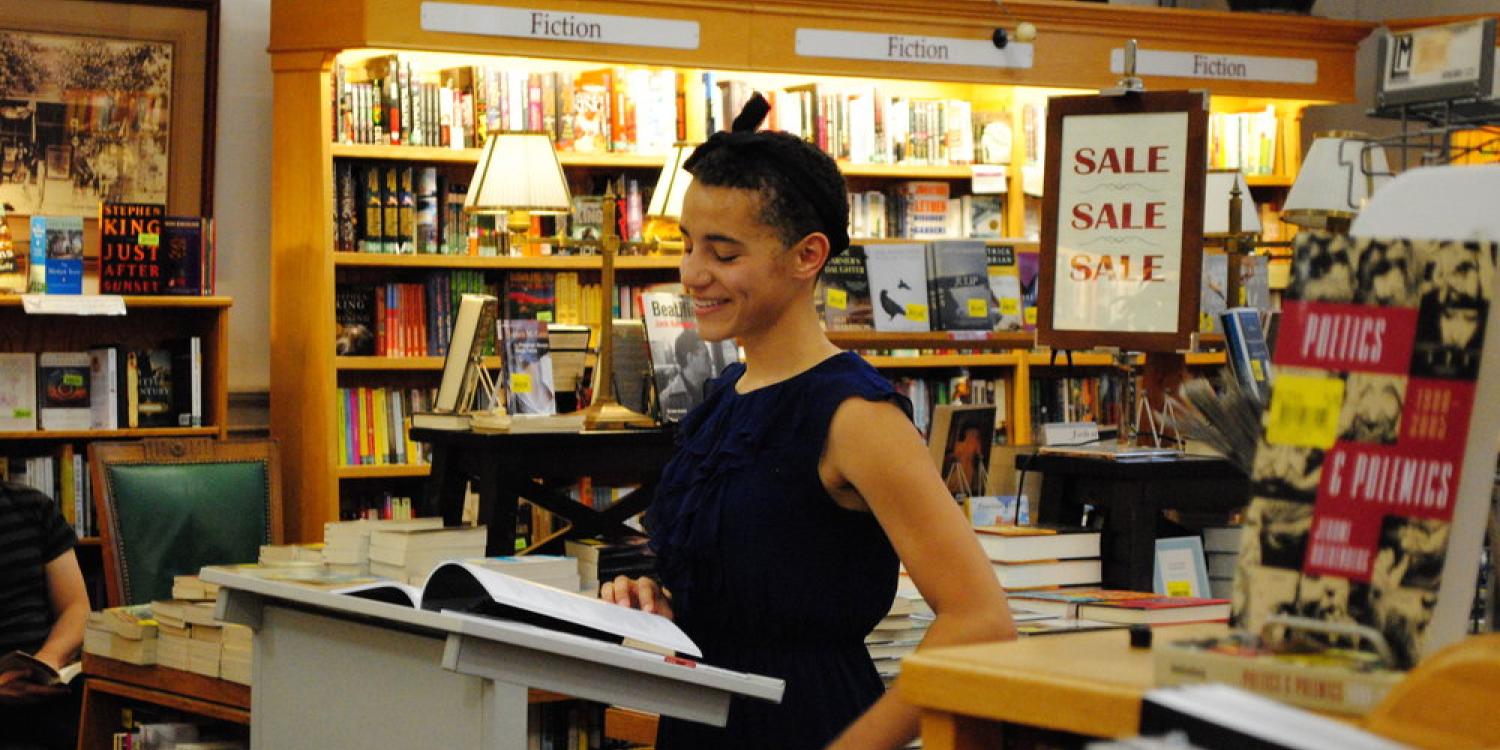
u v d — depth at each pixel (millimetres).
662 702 2080
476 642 2033
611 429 4168
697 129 7242
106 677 3998
